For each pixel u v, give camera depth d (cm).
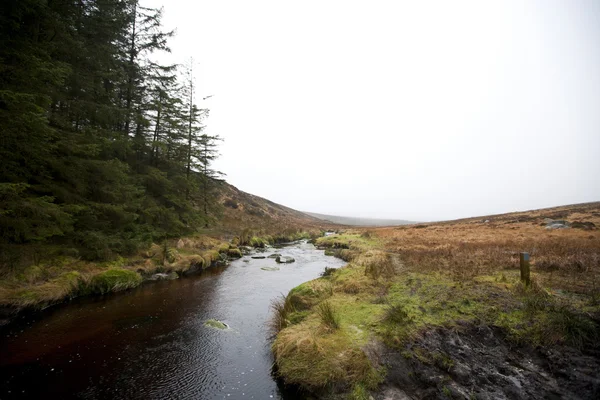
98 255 1270
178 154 2442
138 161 1880
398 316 746
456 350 635
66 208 1064
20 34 996
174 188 2145
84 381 630
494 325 690
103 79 1589
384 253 1872
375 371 589
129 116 1700
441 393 538
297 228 4581
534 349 607
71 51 1163
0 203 823
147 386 629
